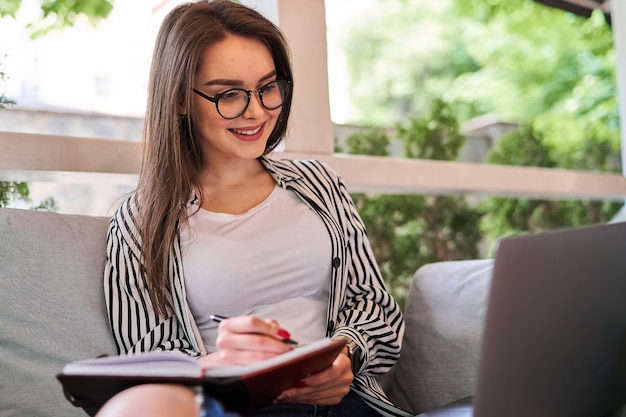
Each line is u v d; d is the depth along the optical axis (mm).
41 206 2131
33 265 1479
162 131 1585
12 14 2223
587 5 3512
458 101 6230
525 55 5883
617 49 3080
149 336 1509
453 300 1775
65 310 1487
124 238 1559
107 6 2434
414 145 3057
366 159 2359
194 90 1566
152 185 1576
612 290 1296
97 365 1048
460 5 5793
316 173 1746
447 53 6418
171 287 1531
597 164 4340
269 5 2232
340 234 1635
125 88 2496
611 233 1285
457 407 1477
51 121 2328
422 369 1773
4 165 1759
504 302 1092
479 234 3275
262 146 1595
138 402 983
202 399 944
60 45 2344
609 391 1360
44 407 1416
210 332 1524
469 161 3586
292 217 1606
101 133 2449
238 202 1626
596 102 5141
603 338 1294
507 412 1138
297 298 1567
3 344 1429
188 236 1547
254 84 1563
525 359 1143
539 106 5730
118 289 1535
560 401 1230
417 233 3039
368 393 1510
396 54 6508
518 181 2799
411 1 6535
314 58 2270
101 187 2494
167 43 1589
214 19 1583
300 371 1138
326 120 2279
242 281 1515
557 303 1179
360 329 1562
